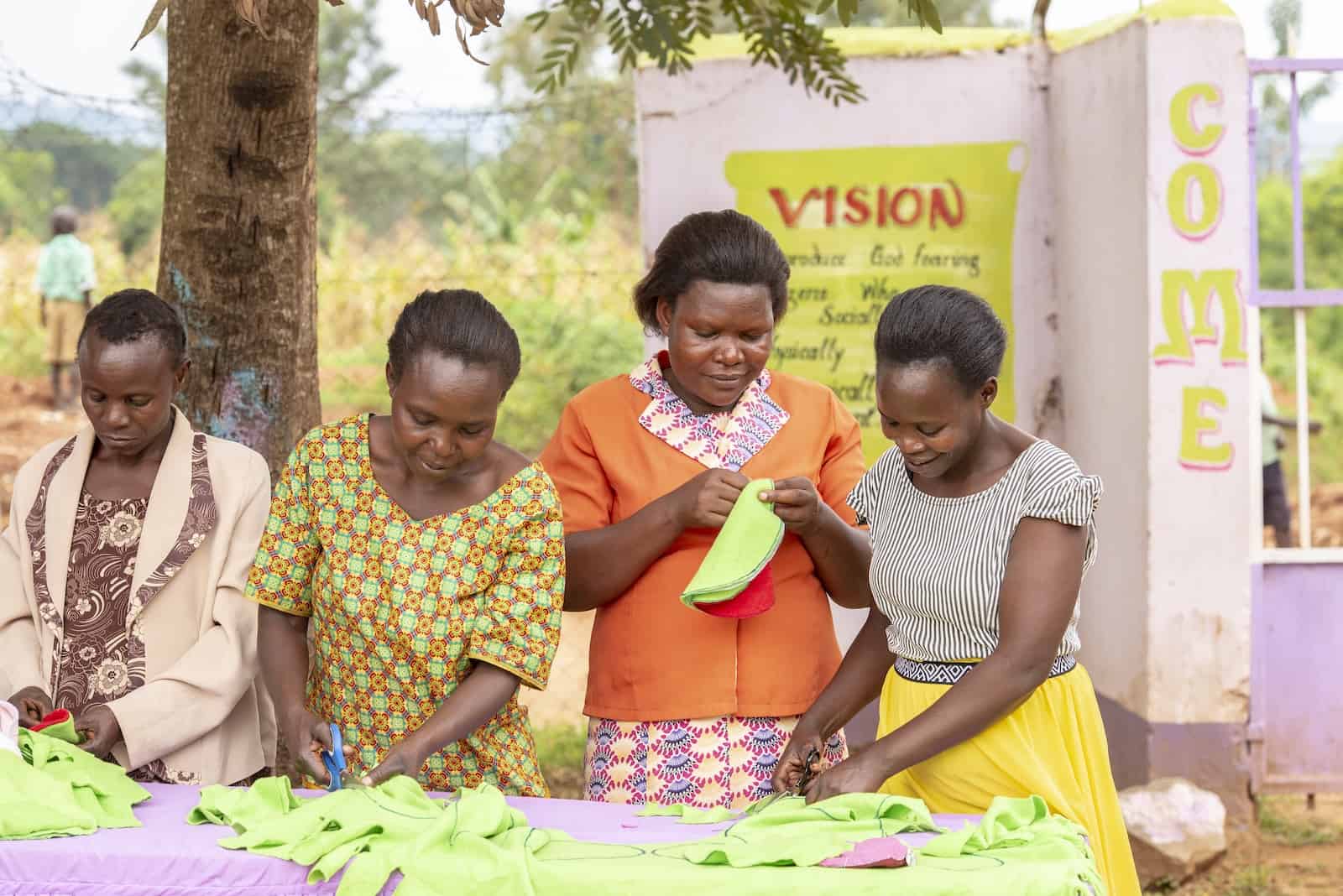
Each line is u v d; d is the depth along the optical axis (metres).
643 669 2.89
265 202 3.66
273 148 3.62
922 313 2.45
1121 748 5.40
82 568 2.81
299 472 2.71
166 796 2.53
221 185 3.62
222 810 2.33
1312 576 5.32
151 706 2.67
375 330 12.90
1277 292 5.18
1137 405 5.11
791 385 3.02
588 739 3.09
